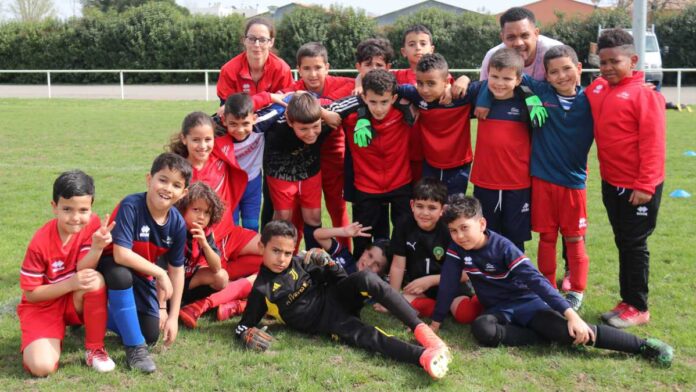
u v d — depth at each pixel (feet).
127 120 60.03
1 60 118.93
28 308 13.55
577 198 16.38
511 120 16.55
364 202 18.53
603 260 20.48
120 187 31.53
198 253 16.24
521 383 12.80
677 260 20.20
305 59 20.22
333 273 15.20
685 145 43.45
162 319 15.11
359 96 18.12
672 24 99.71
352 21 111.96
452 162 18.07
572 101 16.11
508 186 16.80
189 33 115.44
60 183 12.86
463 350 14.35
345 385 12.64
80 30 117.50
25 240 22.41
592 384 12.77
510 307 14.80
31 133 50.88
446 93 17.07
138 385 12.72
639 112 14.96
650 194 14.85
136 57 117.50
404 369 13.33
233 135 17.54
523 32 18.33
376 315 16.43
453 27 109.29
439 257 16.51
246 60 22.57
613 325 15.46
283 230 14.56
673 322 15.61
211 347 14.46
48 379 12.91
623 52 14.98
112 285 13.19
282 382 12.75
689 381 12.83
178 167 13.53
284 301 14.80
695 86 97.09
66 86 105.19
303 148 18.44
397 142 18.01
